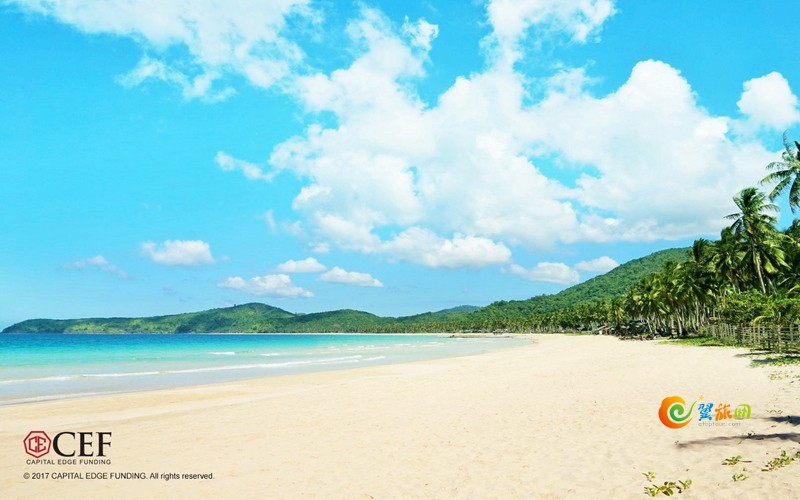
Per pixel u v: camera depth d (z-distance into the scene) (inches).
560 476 328.8
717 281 2368.4
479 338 6924.2
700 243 2407.7
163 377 1261.1
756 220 1796.3
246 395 879.1
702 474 300.8
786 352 1152.8
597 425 480.1
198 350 3144.7
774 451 335.3
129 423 608.7
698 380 762.2
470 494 310.8
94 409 727.7
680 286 2536.9
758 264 1796.3
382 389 893.8
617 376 890.1
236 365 1716.3
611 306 4768.7
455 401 711.1
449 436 482.3
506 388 825.5
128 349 3277.6
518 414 577.3
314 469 390.9
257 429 558.6
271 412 670.5
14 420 638.5
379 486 340.2
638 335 3769.7
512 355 2023.9
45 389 1001.5
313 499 321.7
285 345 4254.4
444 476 352.5
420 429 525.0
